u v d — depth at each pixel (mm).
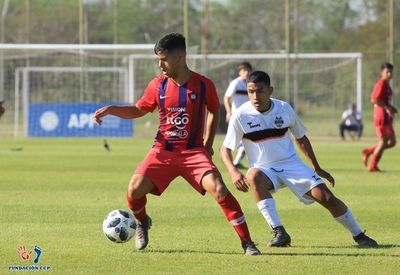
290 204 35250
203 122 23609
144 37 126375
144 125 104500
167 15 128500
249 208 34188
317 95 109375
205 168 23281
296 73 94000
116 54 103062
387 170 51844
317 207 34156
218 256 23422
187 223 29844
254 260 22812
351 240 26359
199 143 23656
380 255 23656
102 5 120312
